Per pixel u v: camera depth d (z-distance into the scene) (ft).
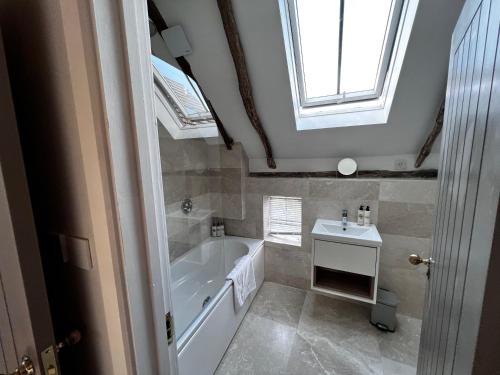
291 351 5.80
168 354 2.32
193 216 8.15
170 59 5.74
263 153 8.45
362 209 7.12
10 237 1.72
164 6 4.73
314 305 7.49
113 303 1.89
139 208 1.90
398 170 7.14
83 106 1.63
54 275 2.34
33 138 2.14
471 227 1.76
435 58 4.58
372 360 5.53
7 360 2.21
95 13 1.49
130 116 1.76
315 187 7.68
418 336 6.21
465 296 1.75
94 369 2.31
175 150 7.20
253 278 7.36
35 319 1.82
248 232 8.95
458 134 2.41
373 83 6.34
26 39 1.92
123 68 1.69
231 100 6.54
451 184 2.55
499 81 1.42
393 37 5.17
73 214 2.01
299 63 5.93
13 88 2.15
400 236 6.87
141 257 1.96
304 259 8.20
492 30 1.61
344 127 6.61
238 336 6.26
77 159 1.85
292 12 4.88
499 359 1.39
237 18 4.62
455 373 1.87
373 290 6.23
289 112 6.49
